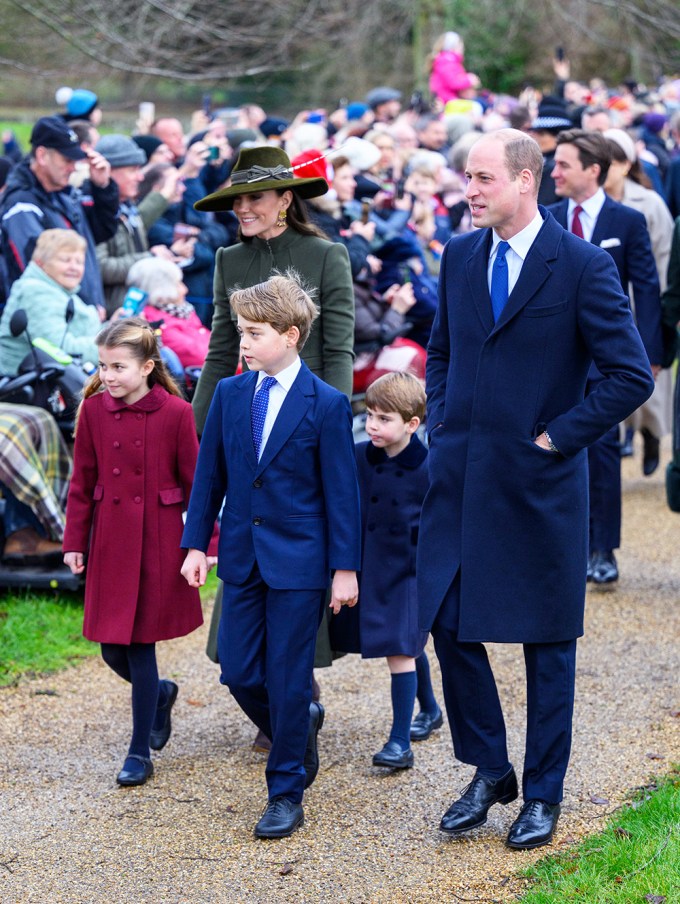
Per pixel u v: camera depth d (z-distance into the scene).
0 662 14.73
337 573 10.71
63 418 17.05
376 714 13.45
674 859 9.48
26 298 16.86
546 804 10.30
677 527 21.25
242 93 55.75
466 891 9.56
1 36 28.92
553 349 9.95
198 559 10.98
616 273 9.99
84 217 19.05
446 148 32.38
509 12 63.22
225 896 9.58
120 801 11.31
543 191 20.14
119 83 43.72
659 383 22.31
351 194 21.03
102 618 11.64
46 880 9.87
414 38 52.69
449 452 10.23
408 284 20.88
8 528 16.86
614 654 15.18
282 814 10.57
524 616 10.03
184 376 18.42
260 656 10.78
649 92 48.00
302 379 10.77
